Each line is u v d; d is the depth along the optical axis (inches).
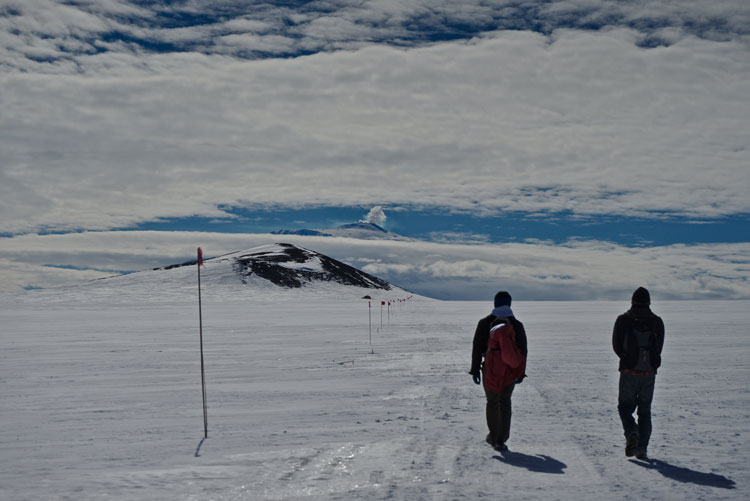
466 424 360.5
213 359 805.2
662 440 314.0
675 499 217.3
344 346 991.6
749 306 3631.9
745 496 220.5
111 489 239.1
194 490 235.1
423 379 571.8
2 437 351.9
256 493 229.1
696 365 654.5
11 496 232.4
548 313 2714.1
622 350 288.5
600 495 221.9
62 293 6190.9
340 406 430.3
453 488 231.6
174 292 6181.1
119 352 944.3
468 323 1811.0
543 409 403.5
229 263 7357.3
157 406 449.7
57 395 514.9
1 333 1576.0
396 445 307.1
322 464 271.3
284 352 893.8
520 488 231.1
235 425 370.6
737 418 371.6
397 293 7721.5
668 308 3191.4
